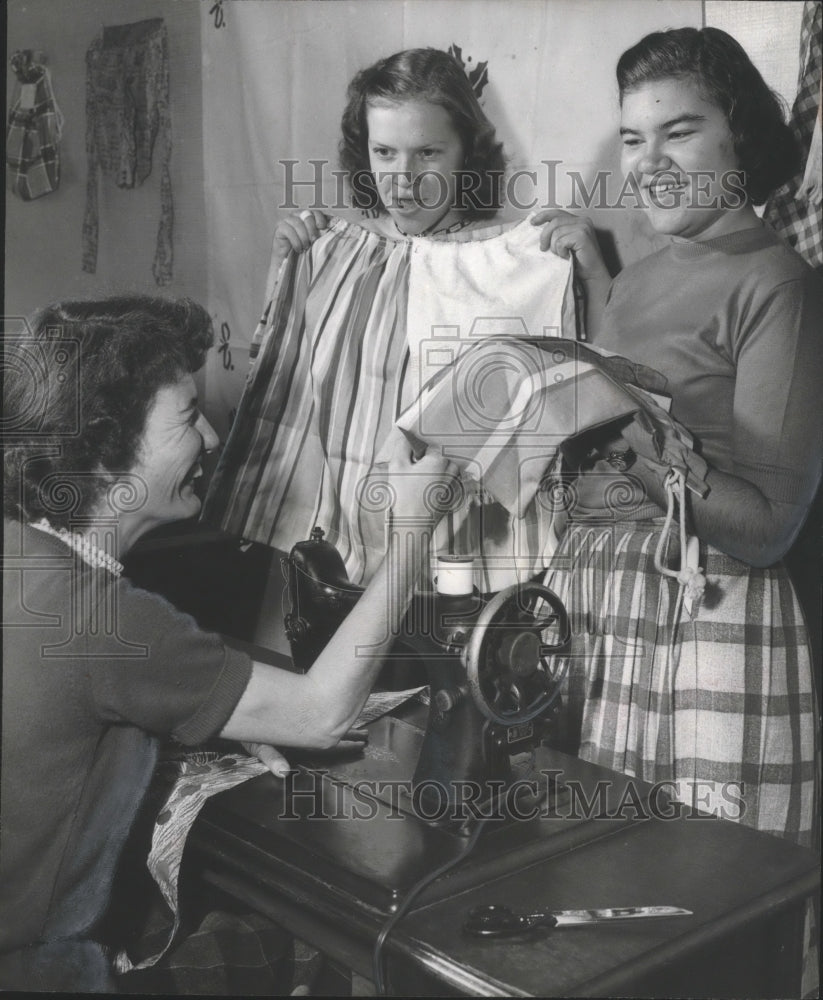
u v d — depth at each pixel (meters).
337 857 1.20
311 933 1.20
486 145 1.79
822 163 1.55
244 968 1.54
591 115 1.70
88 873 1.37
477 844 1.22
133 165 2.23
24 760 1.33
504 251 1.80
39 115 2.31
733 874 1.19
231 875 1.33
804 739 1.67
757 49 1.57
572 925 1.08
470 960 1.03
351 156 1.90
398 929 1.09
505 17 1.74
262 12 2.00
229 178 2.10
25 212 2.33
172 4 2.12
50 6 2.25
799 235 1.58
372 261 1.91
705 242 1.63
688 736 1.66
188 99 2.14
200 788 1.41
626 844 1.26
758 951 1.19
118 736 1.36
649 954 1.04
